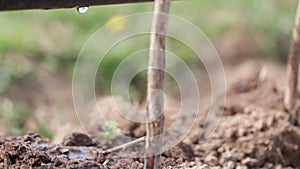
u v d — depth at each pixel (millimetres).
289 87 3818
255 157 3625
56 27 6867
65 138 3451
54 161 2881
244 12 7449
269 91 4262
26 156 2881
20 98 5875
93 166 2846
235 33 7273
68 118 5277
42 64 6312
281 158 3688
